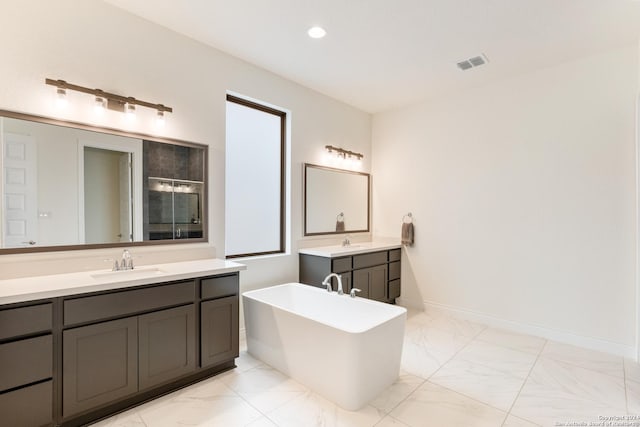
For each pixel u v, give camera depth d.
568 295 3.07
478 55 2.92
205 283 2.29
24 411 1.59
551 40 2.65
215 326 2.35
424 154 4.11
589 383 2.33
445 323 3.61
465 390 2.23
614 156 2.83
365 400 2.04
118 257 2.33
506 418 1.92
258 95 3.20
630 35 2.57
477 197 3.65
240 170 3.75
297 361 2.30
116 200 2.32
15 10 1.93
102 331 1.83
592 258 2.95
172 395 2.13
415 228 4.19
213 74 2.85
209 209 2.83
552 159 3.15
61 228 2.10
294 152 3.59
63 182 2.11
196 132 2.75
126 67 2.35
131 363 1.94
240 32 2.60
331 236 4.06
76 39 2.14
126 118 2.37
